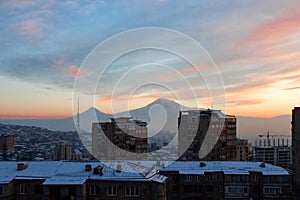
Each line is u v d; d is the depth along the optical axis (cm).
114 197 4959
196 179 7112
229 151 10906
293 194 8144
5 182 5094
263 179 7006
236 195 7031
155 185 4925
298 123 8644
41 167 5606
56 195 4894
